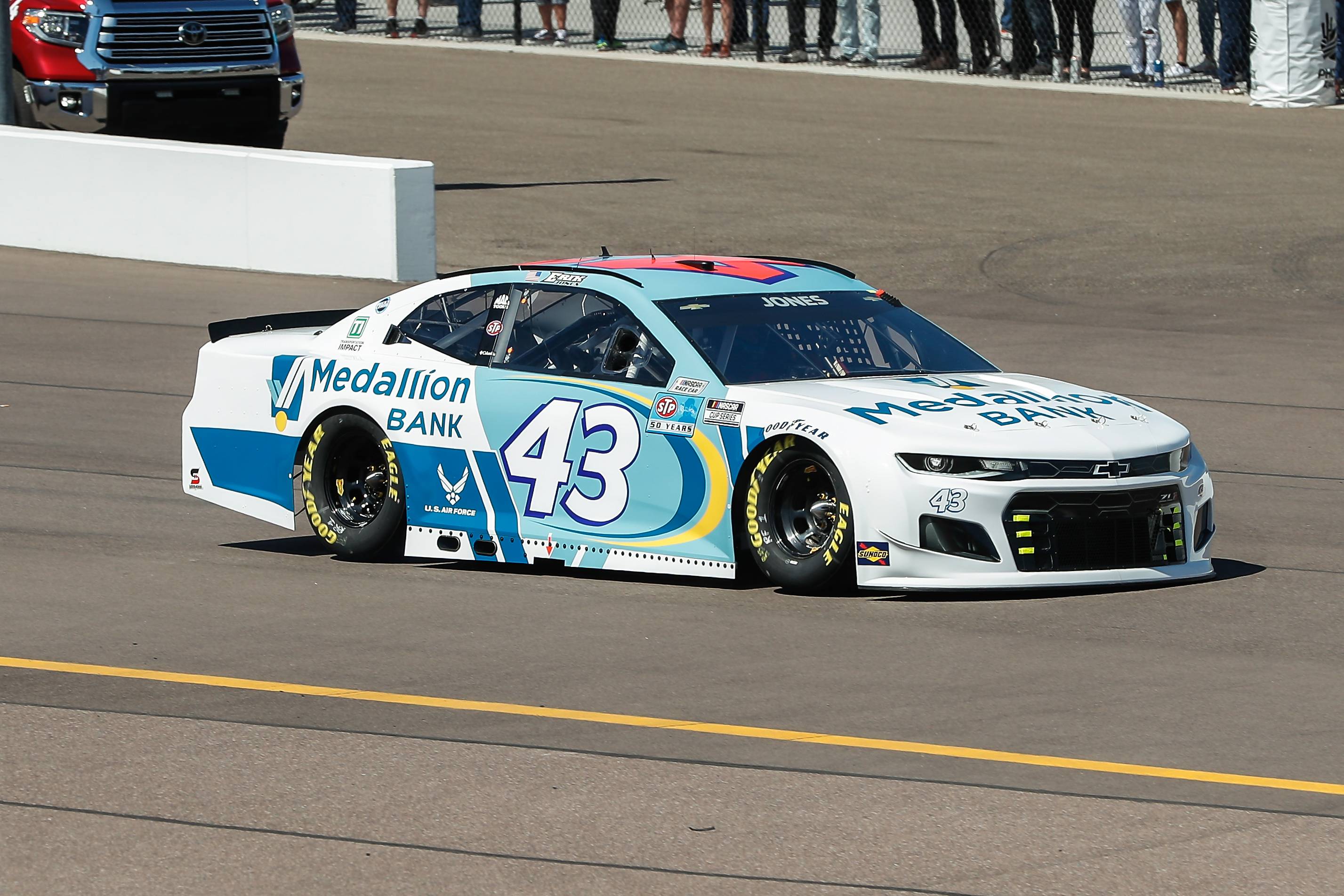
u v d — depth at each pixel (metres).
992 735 24.84
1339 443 46.84
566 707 26.19
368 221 67.94
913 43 134.00
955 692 26.75
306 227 68.94
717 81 120.62
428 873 20.30
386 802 22.41
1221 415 49.84
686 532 32.44
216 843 21.17
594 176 89.31
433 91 116.25
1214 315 63.34
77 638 30.03
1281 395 52.19
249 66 79.81
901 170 91.50
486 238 74.44
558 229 76.38
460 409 34.41
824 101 113.06
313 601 32.53
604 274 34.41
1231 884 19.92
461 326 35.19
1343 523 38.94
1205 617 30.91
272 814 22.05
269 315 38.94
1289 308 64.62
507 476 33.97
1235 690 26.92
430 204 68.62
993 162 93.56
